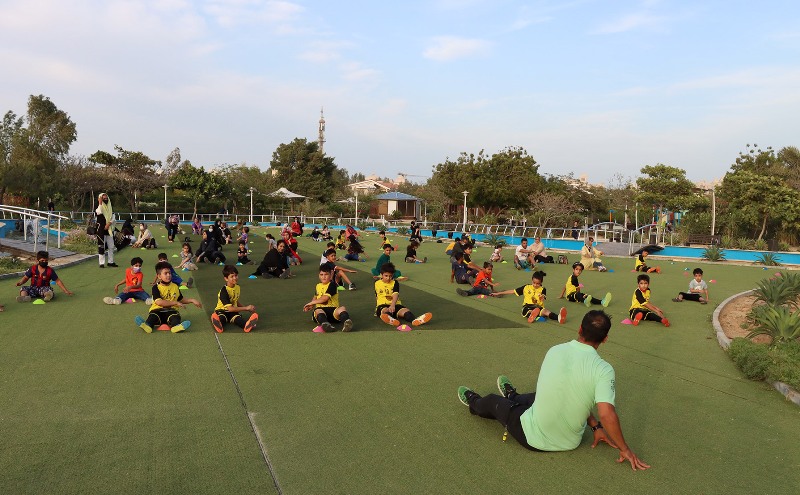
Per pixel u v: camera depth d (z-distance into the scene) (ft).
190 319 28.12
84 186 136.26
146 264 51.96
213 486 11.75
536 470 12.92
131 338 23.90
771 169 126.82
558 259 64.39
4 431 14.17
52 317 27.61
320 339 24.77
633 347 25.55
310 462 13.00
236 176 182.29
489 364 21.62
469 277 42.39
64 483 11.65
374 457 13.35
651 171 118.52
